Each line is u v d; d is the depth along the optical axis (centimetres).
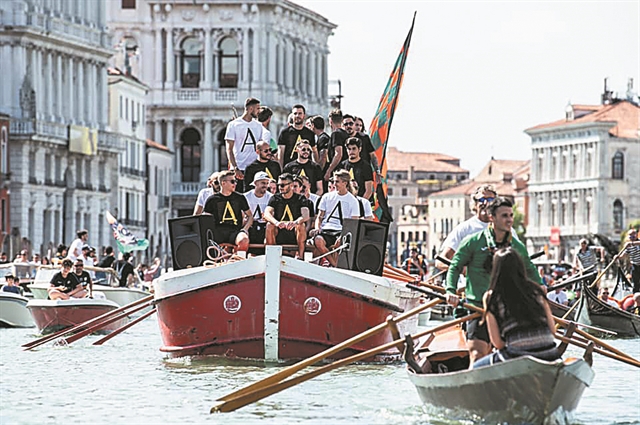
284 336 4338
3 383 4059
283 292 4322
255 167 4712
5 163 15662
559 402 2988
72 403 3631
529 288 2989
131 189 19475
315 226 4547
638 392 3831
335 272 4341
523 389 2970
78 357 4856
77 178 17425
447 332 3656
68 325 6138
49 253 14525
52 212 16738
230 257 4494
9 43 16125
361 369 4297
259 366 4306
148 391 3841
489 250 3172
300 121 4950
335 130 5053
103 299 6222
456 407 3150
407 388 3831
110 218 10812
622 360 3394
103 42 18212
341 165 4822
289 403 3556
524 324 2988
